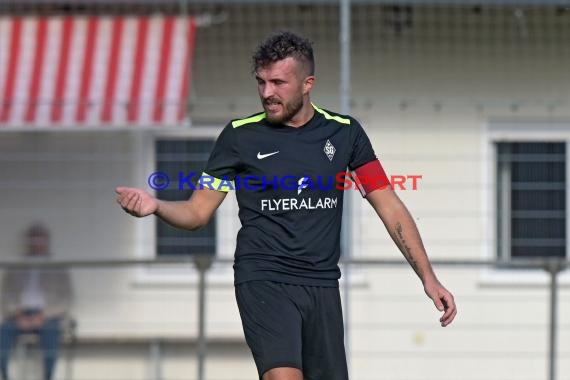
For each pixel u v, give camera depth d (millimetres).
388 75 27188
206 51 26922
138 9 26312
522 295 27844
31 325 26531
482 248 27562
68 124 25031
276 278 13414
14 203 27312
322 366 13992
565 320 27953
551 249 27656
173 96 25172
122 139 27234
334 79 27094
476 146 27406
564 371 27922
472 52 27094
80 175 27297
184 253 27453
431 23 27031
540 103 27047
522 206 27594
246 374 27766
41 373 26375
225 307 27859
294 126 13594
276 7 26891
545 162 27500
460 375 27766
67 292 27078
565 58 27000
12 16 25797
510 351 27844
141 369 27531
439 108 27266
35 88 25219
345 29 24234
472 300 27844
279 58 13109
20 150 27281
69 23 25625
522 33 26984
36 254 27234
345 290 24250
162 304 27562
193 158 27188
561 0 25391
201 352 23156
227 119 27062
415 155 27344
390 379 27688
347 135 13797
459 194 27453
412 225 13930
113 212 27359
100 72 25312
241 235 13727
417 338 27703
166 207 13008
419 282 27672
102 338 27344
